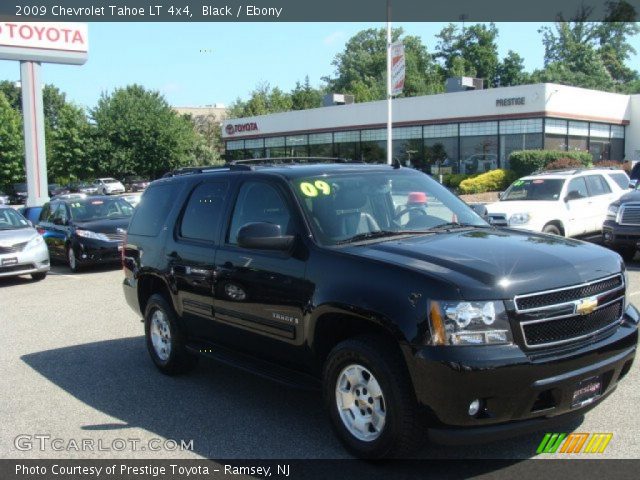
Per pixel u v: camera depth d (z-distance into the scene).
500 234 4.94
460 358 3.72
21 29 25.97
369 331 4.37
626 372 4.47
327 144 41.56
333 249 4.61
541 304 3.92
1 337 8.48
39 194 27.33
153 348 6.65
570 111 32.28
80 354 7.47
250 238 4.74
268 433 4.93
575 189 13.65
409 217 5.24
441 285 3.88
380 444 4.11
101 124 58.56
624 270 4.57
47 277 14.21
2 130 58.62
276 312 4.89
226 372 6.57
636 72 76.38
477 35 76.31
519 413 3.83
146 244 6.64
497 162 33.03
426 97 35.59
